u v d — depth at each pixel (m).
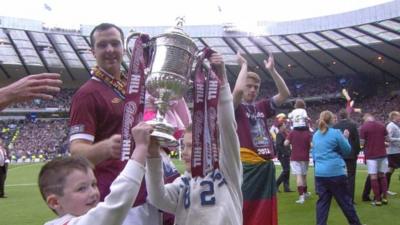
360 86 48.38
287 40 44.12
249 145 4.98
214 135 2.51
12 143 45.44
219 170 2.78
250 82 5.08
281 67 49.16
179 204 2.80
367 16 38.62
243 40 45.88
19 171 24.23
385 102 45.91
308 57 45.75
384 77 48.06
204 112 2.49
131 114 2.27
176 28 2.49
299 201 9.37
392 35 37.97
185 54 2.45
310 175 15.55
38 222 8.16
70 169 2.08
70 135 2.94
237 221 2.71
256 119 5.12
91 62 47.84
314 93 50.16
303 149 9.55
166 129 2.32
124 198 1.99
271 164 5.07
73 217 2.04
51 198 2.08
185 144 3.05
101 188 2.87
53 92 2.37
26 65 46.03
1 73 48.19
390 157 10.11
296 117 9.70
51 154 42.69
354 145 8.59
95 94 3.01
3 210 9.63
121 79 3.27
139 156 2.08
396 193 10.26
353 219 6.57
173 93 2.40
